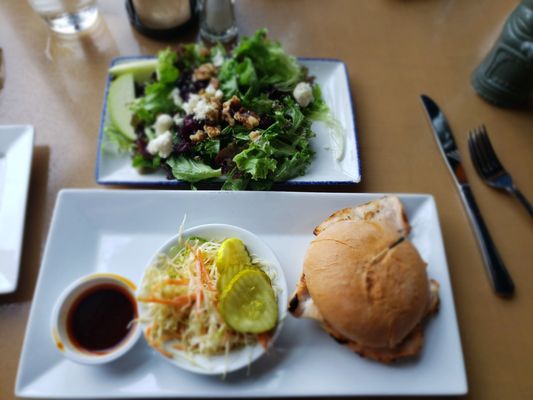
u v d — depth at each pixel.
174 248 0.33
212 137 0.39
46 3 0.45
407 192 0.40
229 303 0.30
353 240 0.31
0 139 0.38
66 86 0.45
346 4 0.52
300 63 0.45
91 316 0.31
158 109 0.42
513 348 0.33
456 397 0.31
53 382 0.30
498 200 0.39
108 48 0.48
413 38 0.50
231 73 0.42
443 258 0.34
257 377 0.30
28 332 0.31
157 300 0.30
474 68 0.48
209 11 0.45
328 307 0.30
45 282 0.33
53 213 0.35
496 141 0.43
